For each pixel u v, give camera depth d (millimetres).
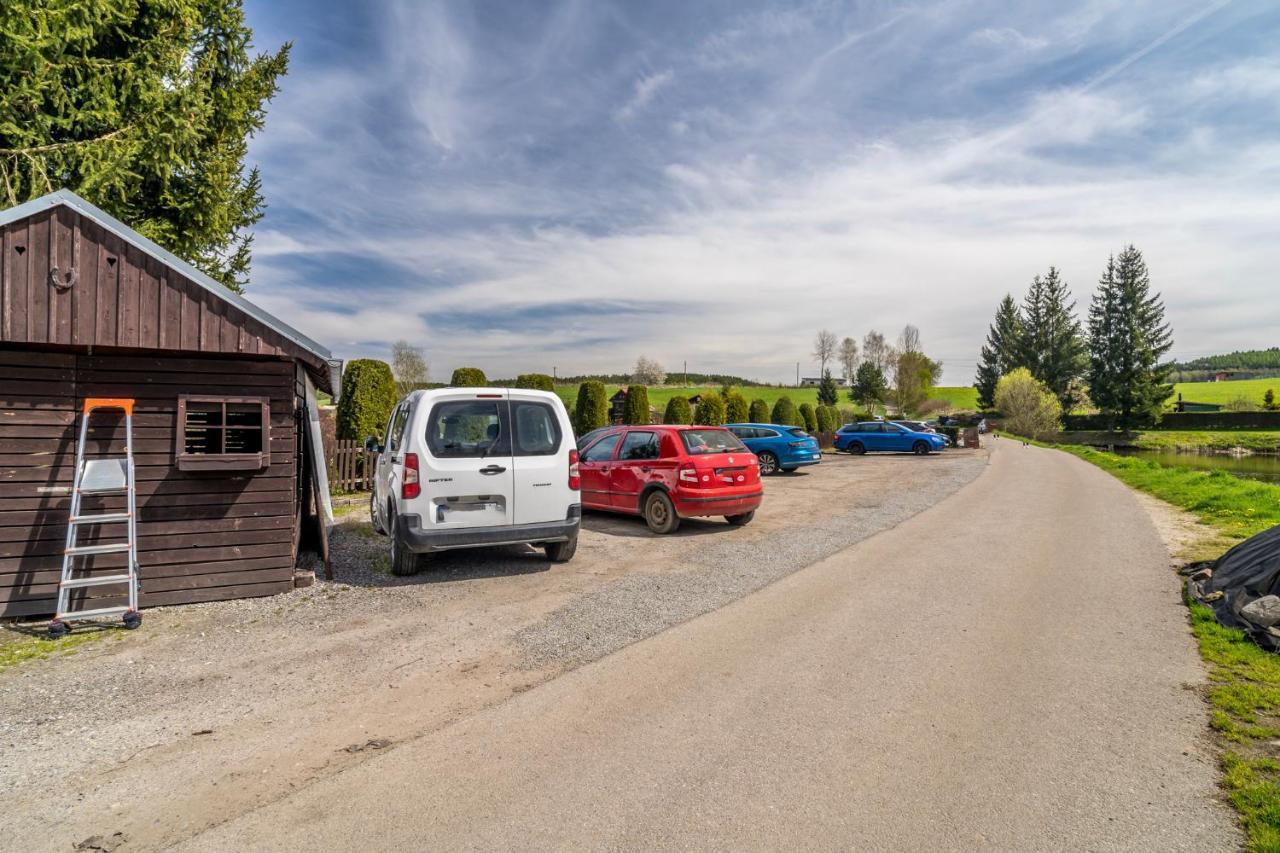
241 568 6695
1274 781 3205
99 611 5746
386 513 8430
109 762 3520
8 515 5977
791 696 4273
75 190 11453
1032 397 63188
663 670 4734
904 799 3102
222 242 15953
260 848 2779
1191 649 5090
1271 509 11047
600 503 11164
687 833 2850
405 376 48469
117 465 6207
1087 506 13008
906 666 4777
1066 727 3822
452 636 5504
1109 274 64812
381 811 3041
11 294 5961
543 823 2932
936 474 20281
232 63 15133
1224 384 97875
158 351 6445
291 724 3949
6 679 4664
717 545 9250
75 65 11664
